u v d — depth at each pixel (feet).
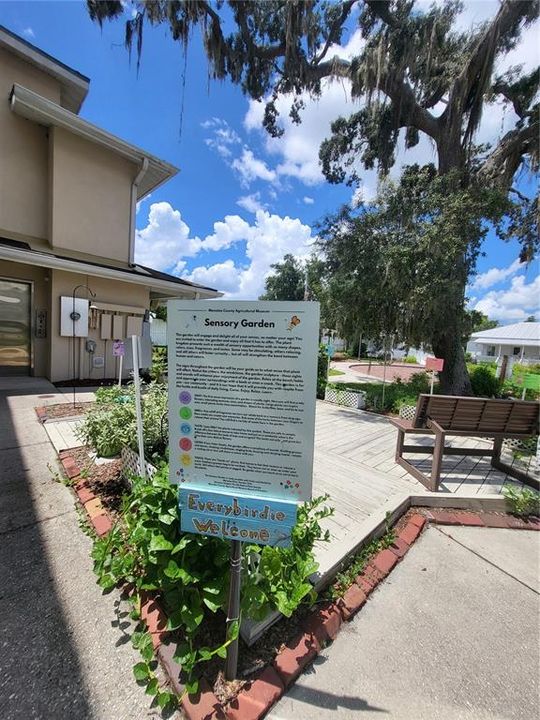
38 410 17.07
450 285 24.04
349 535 8.05
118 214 28.73
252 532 4.26
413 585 7.19
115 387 14.61
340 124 40.52
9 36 23.40
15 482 10.16
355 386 36.68
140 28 27.48
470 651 5.60
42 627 5.42
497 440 14.17
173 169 30.53
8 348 24.77
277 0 28.58
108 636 5.35
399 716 4.55
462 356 31.09
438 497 10.85
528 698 4.87
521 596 6.97
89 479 10.11
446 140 30.58
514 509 10.61
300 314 3.90
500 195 26.71
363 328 29.94
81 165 26.30
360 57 30.94
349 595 6.59
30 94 22.54
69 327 24.98
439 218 24.29
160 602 5.78
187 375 4.37
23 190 25.00
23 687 4.52
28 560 6.93
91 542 7.57
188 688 4.40
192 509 4.49
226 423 4.30
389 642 5.70
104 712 4.30
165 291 32.19
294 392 4.02
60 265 22.07
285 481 4.17
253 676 4.81
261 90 35.37
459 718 4.57
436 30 27.09
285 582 5.53
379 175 35.73
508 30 26.05
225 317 4.13
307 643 5.41
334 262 29.48
